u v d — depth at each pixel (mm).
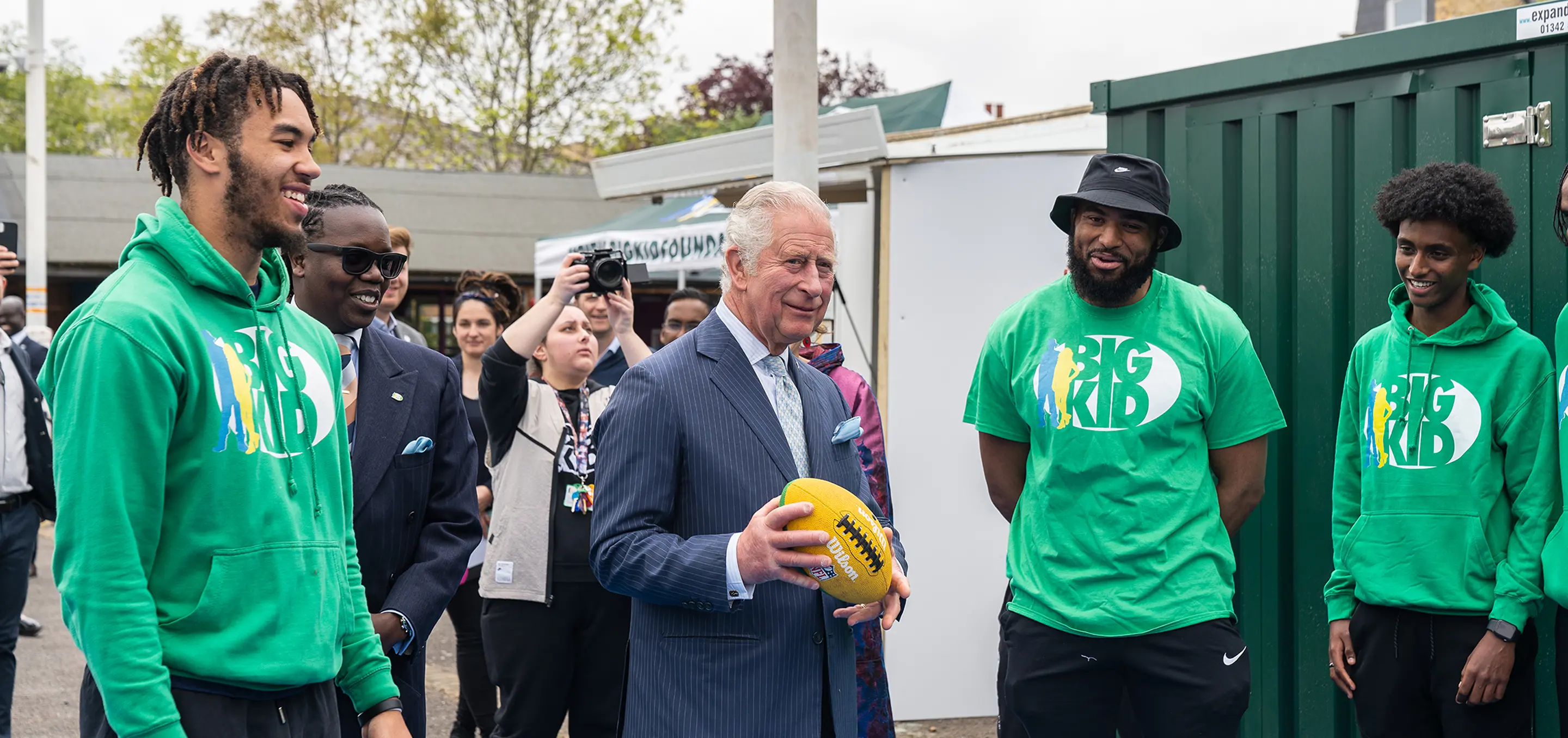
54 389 1997
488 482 5250
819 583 2326
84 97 34344
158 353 1969
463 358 5457
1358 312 3848
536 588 4051
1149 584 3207
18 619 5133
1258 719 4109
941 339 5617
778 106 4762
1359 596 3484
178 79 2176
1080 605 3275
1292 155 4027
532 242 20000
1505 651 3146
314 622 2166
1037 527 3418
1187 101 4281
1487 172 3355
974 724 5598
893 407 5594
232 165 2145
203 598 2023
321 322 2961
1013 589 3574
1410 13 16547
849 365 6812
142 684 1886
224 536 2055
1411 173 3348
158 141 2219
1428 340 3357
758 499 2508
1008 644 3506
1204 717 3162
